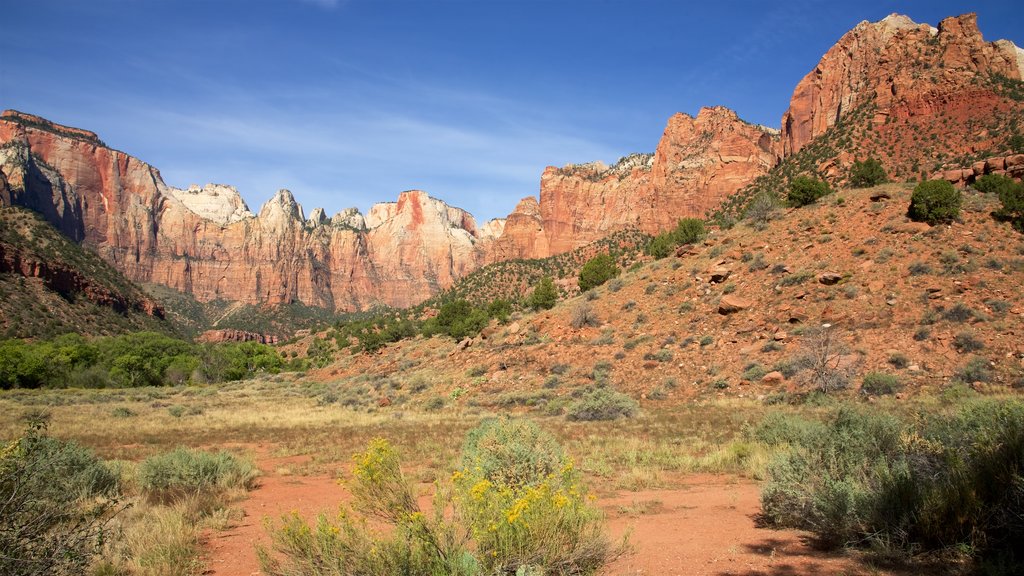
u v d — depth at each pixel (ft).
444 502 16.26
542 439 30.53
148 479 36.76
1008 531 16.92
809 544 21.48
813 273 113.09
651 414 79.41
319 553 14.92
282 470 48.26
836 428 30.35
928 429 27.48
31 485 16.98
